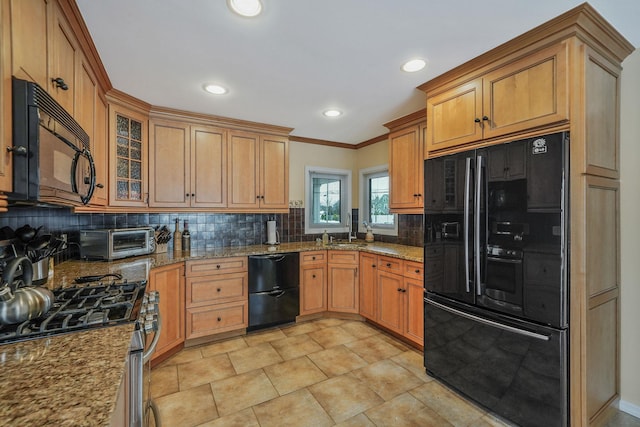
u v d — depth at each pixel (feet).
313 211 13.47
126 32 5.24
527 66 5.42
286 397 6.61
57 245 5.87
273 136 11.21
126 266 7.13
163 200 9.20
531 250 5.23
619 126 5.91
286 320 10.66
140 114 8.70
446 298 6.87
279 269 10.43
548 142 5.02
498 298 5.70
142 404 3.93
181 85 7.46
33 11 3.42
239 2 4.50
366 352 8.73
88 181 4.59
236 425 5.74
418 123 9.63
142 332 3.91
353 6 4.60
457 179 6.47
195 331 9.07
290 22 4.99
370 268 10.60
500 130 5.80
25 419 1.90
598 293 5.36
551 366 5.07
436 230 7.00
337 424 5.79
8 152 2.85
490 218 5.81
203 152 9.89
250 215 11.89
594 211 5.22
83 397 2.16
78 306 4.18
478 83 6.22
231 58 6.16
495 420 5.87
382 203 13.11
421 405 6.33
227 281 9.57
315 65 6.46
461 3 4.54
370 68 6.56
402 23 5.02
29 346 3.01
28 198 2.96
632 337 5.96
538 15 4.81
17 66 3.04
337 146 13.85
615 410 5.92
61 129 3.75
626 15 4.78
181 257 8.84
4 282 3.41
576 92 4.90
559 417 4.99
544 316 5.10
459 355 6.56
